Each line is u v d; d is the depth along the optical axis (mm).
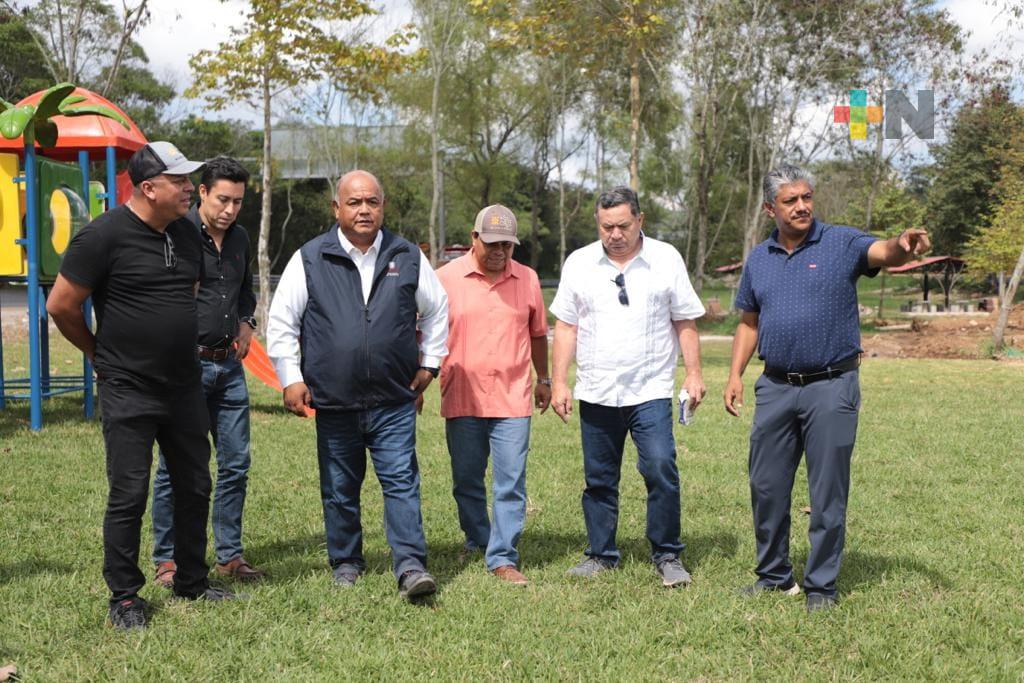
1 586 4418
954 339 24406
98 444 8203
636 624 4082
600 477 4859
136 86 39938
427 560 5105
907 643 3828
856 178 47156
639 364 4680
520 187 52688
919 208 50781
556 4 19422
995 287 46438
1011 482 7082
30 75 31422
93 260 3787
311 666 3650
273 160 27641
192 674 3545
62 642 3764
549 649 3801
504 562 4793
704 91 29156
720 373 16344
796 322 4215
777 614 4172
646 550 5281
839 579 4688
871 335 27156
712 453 8234
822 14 26328
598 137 37906
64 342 17562
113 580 3924
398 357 4430
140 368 3883
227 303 4660
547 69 33344
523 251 58594
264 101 20719
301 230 55938
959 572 4824
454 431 5027
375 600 4324
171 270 3920
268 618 4094
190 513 4191
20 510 5926
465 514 5191
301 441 8641
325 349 4398
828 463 4211
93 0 19094
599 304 4723
